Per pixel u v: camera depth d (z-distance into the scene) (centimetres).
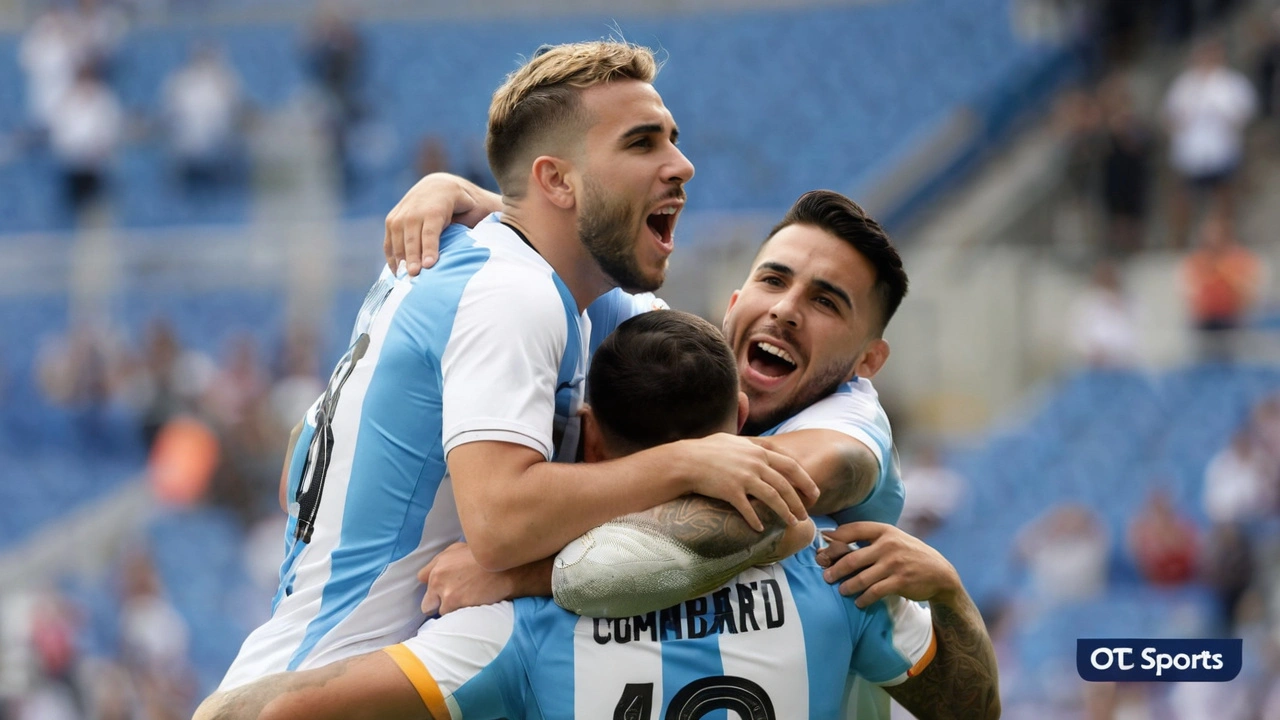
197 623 2402
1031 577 2339
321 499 564
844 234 615
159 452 2609
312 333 2689
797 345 616
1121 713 1866
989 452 2684
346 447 559
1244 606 2112
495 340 527
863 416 602
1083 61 3341
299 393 2594
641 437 537
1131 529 2298
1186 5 3322
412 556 554
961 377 2838
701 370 532
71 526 2673
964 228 3153
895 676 574
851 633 553
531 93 574
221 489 2561
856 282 615
